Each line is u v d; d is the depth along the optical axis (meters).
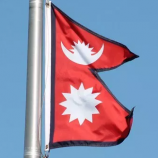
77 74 40.31
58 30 40.44
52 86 39.06
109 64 42.12
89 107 39.88
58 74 39.56
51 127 38.03
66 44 40.59
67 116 38.84
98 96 40.44
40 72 36.28
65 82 39.62
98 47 42.03
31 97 35.47
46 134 37.81
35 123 34.88
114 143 39.78
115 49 42.41
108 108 40.25
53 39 40.12
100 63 41.75
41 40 37.06
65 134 38.34
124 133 39.97
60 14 40.62
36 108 35.25
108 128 40.06
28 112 35.19
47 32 39.97
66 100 39.22
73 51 40.72
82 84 40.19
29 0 37.75
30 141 34.47
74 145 38.53
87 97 40.12
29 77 36.00
